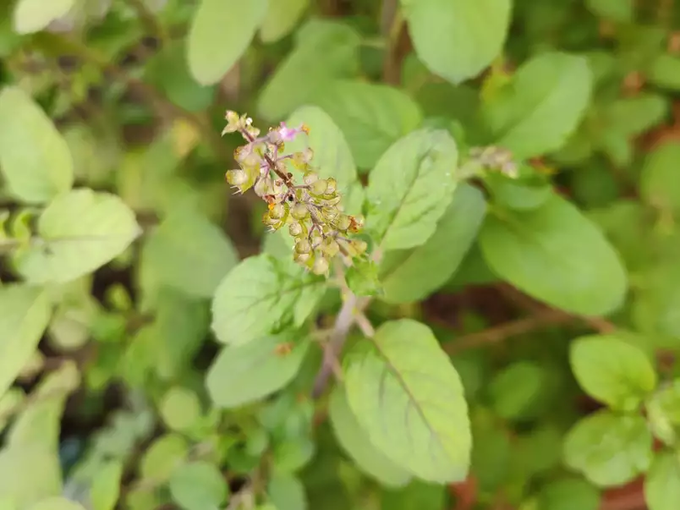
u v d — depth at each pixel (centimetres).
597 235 16
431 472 12
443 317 27
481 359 23
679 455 16
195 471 17
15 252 15
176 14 22
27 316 14
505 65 23
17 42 19
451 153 12
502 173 16
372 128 16
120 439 23
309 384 19
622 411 16
